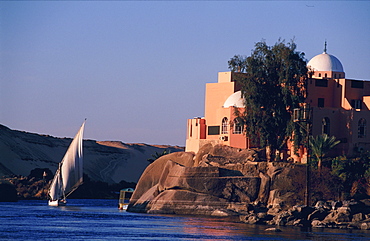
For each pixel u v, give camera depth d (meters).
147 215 123.81
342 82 137.75
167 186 128.12
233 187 121.81
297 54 133.50
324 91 138.88
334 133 132.50
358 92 138.75
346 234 95.31
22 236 89.62
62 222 109.88
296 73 132.12
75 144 162.00
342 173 121.81
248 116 132.25
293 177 120.62
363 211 111.69
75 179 162.12
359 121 131.88
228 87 143.88
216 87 146.12
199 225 103.94
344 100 136.75
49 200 166.62
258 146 135.88
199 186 123.06
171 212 124.56
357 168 122.69
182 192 124.56
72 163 162.00
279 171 121.25
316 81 138.38
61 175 164.38
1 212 134.00
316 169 123.12
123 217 119.75
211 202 121.12
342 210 109.31
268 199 120.81
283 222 106.94
